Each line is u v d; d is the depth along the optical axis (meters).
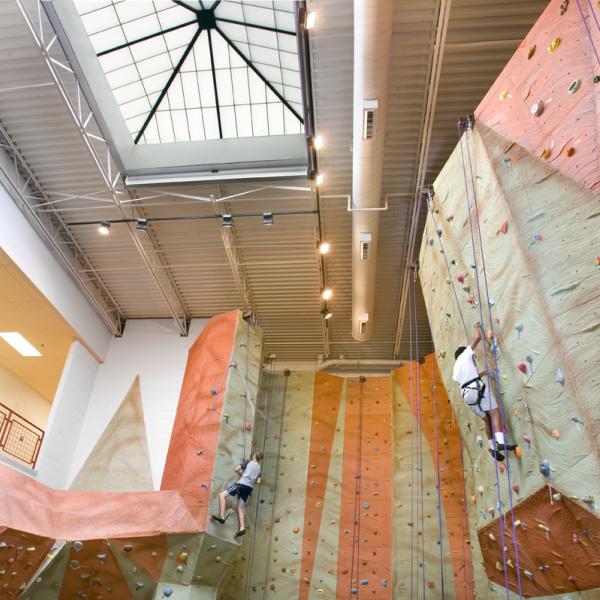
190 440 10.94
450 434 13.01
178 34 10.40
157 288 14.53
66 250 13.27
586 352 4.64
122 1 9.56
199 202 11.99
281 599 12.10
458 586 11.38
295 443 14.18
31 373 16.75
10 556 8.51
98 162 10.52
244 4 9.79
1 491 8.59
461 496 12.29
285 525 13.01
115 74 10.57
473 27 8.37
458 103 9.48
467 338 7.29
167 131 11.48
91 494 9.84
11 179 11.24
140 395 14.50
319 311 14.76
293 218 12.22
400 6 8.10
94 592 9.55
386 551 12.51
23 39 9.36
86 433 14.04
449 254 7.79
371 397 14.80
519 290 5.70
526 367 5.62
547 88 5.21
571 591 5.61
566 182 4.91
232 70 10.80
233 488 10.19
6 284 12.19
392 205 11.50
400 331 14.88
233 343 11.88
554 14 5.15
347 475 13.65
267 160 10.93
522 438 5.86
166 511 9.78
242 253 13.21
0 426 11.90
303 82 9.15
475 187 6.82
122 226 12.63
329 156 10.69
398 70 8.99
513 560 6.54
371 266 11.41
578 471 4.85
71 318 13.62
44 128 10.79
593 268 4.55
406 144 10.27
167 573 9.60
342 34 8.61
